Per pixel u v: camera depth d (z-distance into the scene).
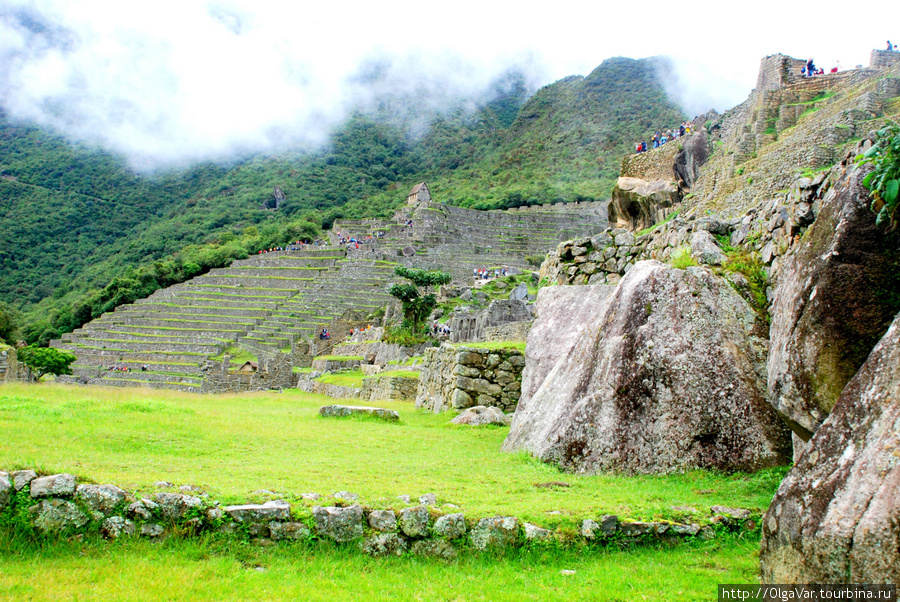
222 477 7.95
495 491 8.10
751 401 8.98
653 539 7.02
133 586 5.65
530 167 154.12
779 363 7.37
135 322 77.88
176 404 16.83
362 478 8.45
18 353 53.72
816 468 5.65
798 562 5.43
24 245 144.25
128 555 6.28
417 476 8.78
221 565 6.20
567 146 155.00
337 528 6.76
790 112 25.53
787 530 5.62
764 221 10.87
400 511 6.91
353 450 10.93
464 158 187.62
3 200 159.12
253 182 181.62
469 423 15.20
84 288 118.94
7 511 6.47
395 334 47.81
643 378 9.29
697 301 9.60
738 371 9.15
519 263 87.06
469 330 39.91
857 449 5.38
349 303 74.25
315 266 89.75
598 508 7.30
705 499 7.81
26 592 5.45
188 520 6.68
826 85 26.30
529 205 126.06
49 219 154.75
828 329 6.77
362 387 30.75
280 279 85.38
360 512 6.87
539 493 8.03
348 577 6.19
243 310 76.56
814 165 20.44
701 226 12.05
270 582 5.95
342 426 14.32
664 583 6.06
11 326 75.94
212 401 22.30
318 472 8.70
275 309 76.38
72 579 5.77
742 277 10.24
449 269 83.62
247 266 94.50
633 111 158.25
